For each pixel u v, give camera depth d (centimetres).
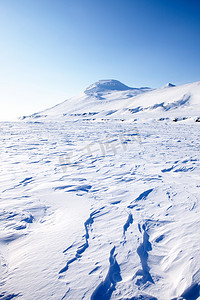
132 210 251
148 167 469
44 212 245
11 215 234
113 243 183
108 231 203
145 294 135
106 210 250
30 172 424
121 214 239
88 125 2322
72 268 153
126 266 157
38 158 572
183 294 135
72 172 428
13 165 485
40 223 221
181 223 218
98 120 3828
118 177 391
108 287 138
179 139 1009
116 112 5300
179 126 1945
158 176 396
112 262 161
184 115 3091
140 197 291
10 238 191
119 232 201
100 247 177
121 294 134
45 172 426
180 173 420
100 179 379
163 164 496
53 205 264
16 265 156
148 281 146
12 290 133
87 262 159
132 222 221
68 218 229
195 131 1439
